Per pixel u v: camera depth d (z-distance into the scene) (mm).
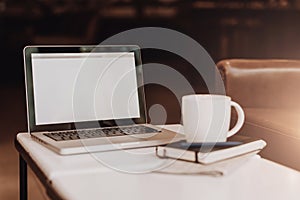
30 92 1209
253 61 2021
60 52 1260
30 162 1015
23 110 2494
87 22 2555
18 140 1191
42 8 2498
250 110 1866
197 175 871
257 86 1979
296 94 1994
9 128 2473
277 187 813
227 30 2729
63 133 1169
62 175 865
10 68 2486
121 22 2590
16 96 2484
